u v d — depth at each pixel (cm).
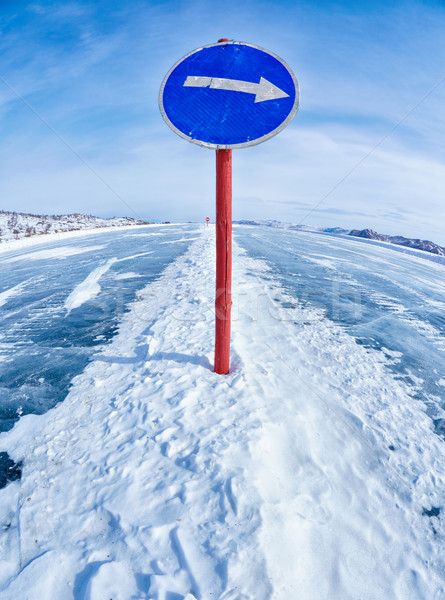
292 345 396
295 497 185
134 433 234
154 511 172
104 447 223
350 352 388
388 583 153
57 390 305
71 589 141
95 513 175
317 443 233
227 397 272
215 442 215
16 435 244
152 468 201
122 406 268
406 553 167
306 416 260
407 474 214
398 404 290
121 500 180
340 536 170
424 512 190
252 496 175
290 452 221
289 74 203
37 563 151
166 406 260
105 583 140
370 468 217
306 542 163
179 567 146
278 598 136
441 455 233
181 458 206
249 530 159
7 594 140
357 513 184
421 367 362
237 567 143
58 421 258
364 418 267
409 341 432
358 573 155
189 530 160
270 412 257
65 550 158
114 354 377
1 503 187
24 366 354
